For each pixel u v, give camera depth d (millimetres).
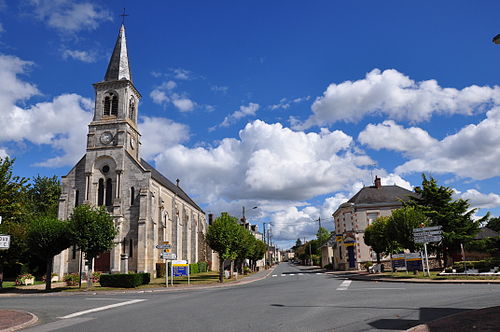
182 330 9922
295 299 15812
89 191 43375
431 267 41656
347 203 49844
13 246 29812
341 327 9414
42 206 60594
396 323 9594
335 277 33781
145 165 51125
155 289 26625
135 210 42219
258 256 65500
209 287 28641
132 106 47938
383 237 37000
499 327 7914
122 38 48500
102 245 28031
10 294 25156
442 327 8312
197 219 66938
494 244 38062
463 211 37688
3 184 35031
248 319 11148
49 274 27594
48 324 12289
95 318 12922
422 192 39312
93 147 44406
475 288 17016
